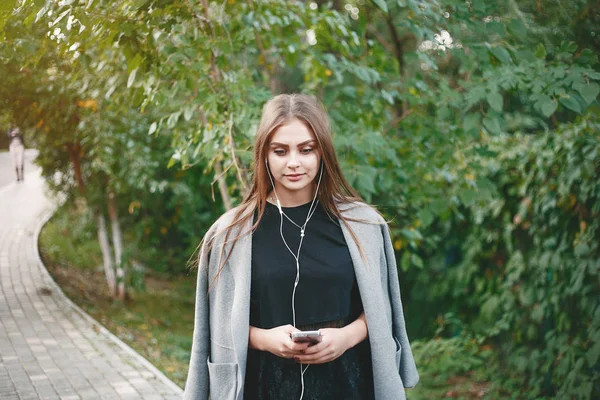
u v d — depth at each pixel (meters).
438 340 6.95
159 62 3.51
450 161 5.13
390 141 4.88
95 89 5.64
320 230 1.97
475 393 6.14
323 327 1.92
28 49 3.38
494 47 3.87
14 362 5.38
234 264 1.96
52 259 11.05
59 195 9.87
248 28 3.98
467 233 7.08
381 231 2.07
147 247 9.76
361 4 4.42
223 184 4.29
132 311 8.68
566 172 5.02
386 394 1.91
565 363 5.15
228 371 1.91
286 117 1.91
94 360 5.51
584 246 4.85
